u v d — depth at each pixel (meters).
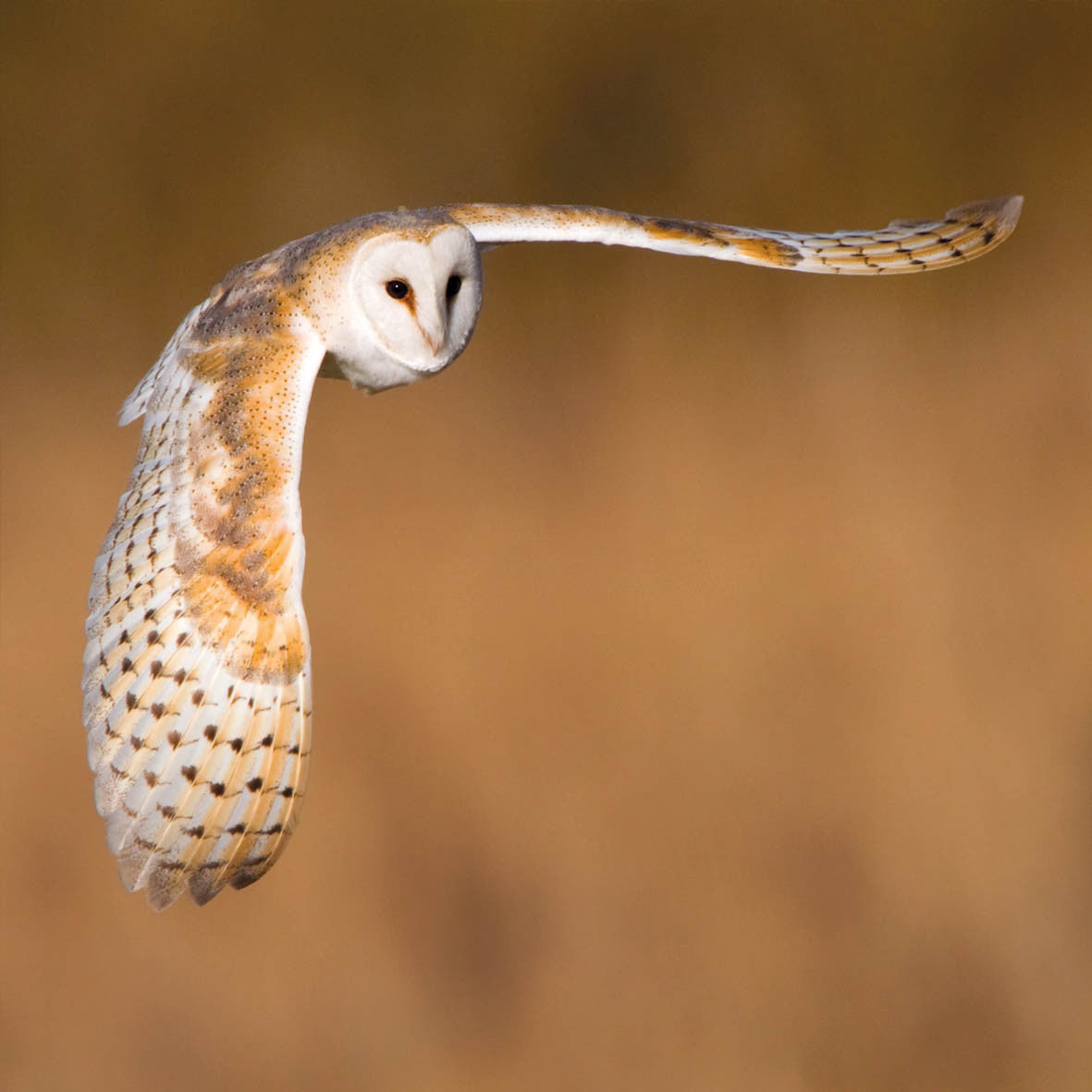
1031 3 33.47
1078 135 32.78
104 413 31.08
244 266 19.38
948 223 19.58
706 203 33.91
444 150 35.44
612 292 30.56
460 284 19.39
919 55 33.69
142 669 19.22
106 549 19.25
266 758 19.20
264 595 19.22
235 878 19.22
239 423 19.25
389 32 35.69
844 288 29.94
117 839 19.20
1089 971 20.44
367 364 19.34
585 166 35.06
